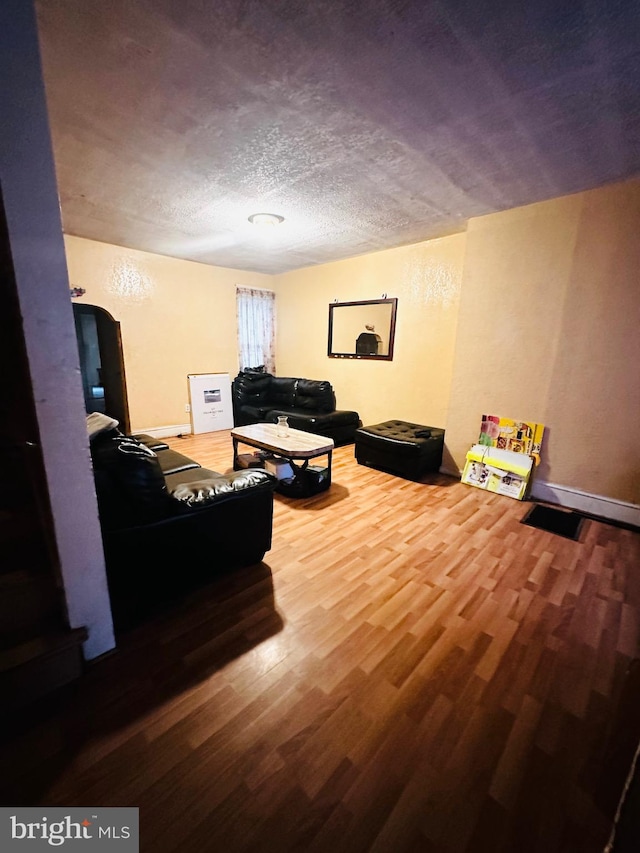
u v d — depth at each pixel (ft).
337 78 5.05
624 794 3.41
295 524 8.74
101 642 4.78
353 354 16.42
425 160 7.29
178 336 16.62
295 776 3.55
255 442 10.84
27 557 5.04
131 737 3.86
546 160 7.23
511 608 5.98
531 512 9.52
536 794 3.43
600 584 6.63
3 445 6.20
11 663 4.00
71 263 13.24
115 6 3.92
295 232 12.12
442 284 12.98
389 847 3.05
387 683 4.59
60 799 3.32
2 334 4.24
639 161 7.21
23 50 3.14
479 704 4.34
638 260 8.17
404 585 6.51
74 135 6.45
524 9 3.97
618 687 4.61
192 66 4.83
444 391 13.52
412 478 11.78
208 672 4.67
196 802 3.33
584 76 4.96
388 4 3.92
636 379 8.53
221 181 8.28
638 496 8.82
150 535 5.32
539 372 9.93
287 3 3.92
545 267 9.45
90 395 23.54
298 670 4.74
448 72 4.93
